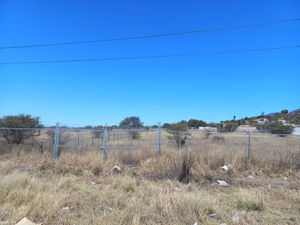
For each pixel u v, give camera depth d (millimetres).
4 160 18000
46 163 17156
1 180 10203
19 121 23859
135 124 40438
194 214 8492
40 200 8641
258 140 34469
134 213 8273
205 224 7996
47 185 11258
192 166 15938
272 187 13055
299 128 46562
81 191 11023
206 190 12375
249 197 9766
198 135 44719
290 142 27125
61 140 21656
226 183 13836
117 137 29375
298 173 16203
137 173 15422
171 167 15234
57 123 19562
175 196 9477
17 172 12734
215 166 16672
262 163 17172
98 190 11133
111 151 18734
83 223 7605
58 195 9398
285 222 8367
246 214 8852
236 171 16219
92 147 19844
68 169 15898
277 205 9961
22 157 18125
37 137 23828
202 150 18391
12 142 22609
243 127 51156
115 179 12508
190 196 9570
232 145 21594
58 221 7719
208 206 9008
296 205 9938
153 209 8750
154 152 18578
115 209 8805
